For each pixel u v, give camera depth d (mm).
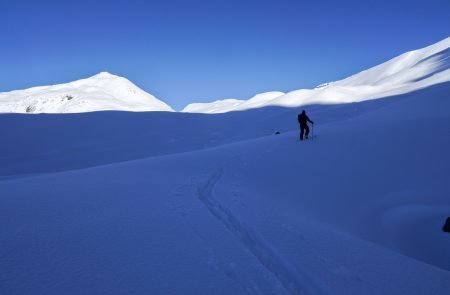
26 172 24422
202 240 5492
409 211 9891
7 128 36156
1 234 5453
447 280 5211
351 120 22062
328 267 5090
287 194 10453
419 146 14148
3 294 3742
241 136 36938
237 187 10219
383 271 5227
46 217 6367
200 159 14828
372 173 12484
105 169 12906
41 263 4496
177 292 4004
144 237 5512
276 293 4160
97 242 5234
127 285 4082
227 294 4043
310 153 14906
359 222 9367
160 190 8797
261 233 6152
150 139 35281
